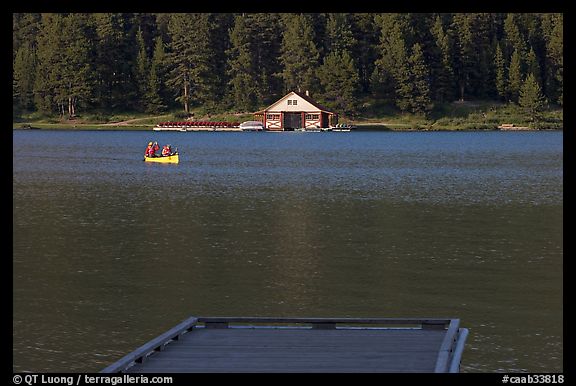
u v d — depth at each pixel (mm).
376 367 37062
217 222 91750
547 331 48219
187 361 37969
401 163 185250
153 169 170125
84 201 112938
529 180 142875
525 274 63344
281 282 61094
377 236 81688
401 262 68312
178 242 78312
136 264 67688
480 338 46938
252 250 74188
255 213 99625
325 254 72062
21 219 94125
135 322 50406
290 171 163500
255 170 166500
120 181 143250
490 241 78250
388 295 57031
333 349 39875
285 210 102500
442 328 43938
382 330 43719
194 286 59688
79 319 50938
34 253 72438
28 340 46812
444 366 35625
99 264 67562
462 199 114562
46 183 139250
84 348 45469
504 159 199500
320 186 133375
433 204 108750
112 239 80062
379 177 149500
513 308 53344
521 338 46938
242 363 37656
